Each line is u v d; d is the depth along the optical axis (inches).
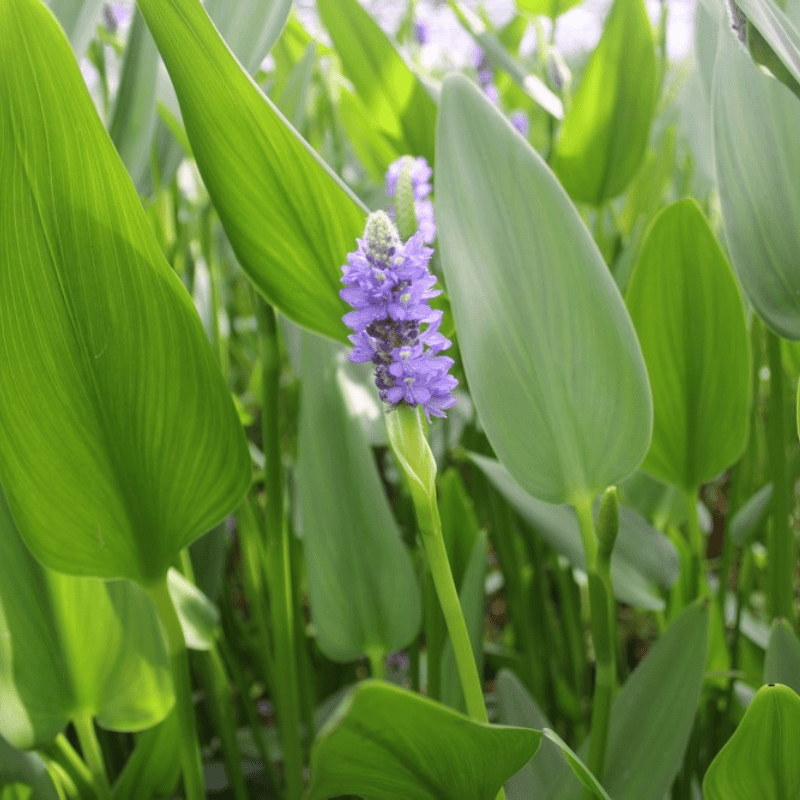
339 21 33.4
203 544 32.1
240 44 26.4
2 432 23.0
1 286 22.4
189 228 38.9
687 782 29.9
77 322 22.9
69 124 22.0
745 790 22.4
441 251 24.0
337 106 43.6
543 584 36.2
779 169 25.1
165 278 23.1
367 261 20.8
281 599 27.8
